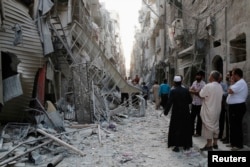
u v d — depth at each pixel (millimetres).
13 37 9867
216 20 11266
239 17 8742
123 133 10258
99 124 11203
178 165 6418
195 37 13125
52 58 14250
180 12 19078
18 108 10242
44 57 11633
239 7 8758
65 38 14438
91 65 13664
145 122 13242
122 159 6781
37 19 11797
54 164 6113
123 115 14695
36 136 8484
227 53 9852
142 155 7227
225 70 10031
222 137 8430
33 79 10742
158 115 15766
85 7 23875
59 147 7496
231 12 9484
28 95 10508
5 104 9719
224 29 10180
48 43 11719
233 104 7078
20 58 10172
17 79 9320
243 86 7023
